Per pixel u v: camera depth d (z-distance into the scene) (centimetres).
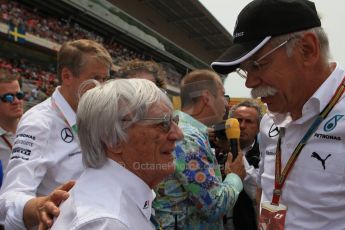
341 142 137
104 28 2272
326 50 140
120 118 109
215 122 226
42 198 143
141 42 2523
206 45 3544
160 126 113
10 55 1742
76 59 187
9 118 337
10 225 149
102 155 112
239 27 142
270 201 168
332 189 137
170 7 2780
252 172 278
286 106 145
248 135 328
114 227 95
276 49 134
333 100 139
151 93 113
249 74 144
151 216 129
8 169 171
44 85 1772
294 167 148
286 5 133
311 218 143
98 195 103
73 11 1988
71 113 187
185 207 184
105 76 195
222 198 187
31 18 1755
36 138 175
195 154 178
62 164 181
